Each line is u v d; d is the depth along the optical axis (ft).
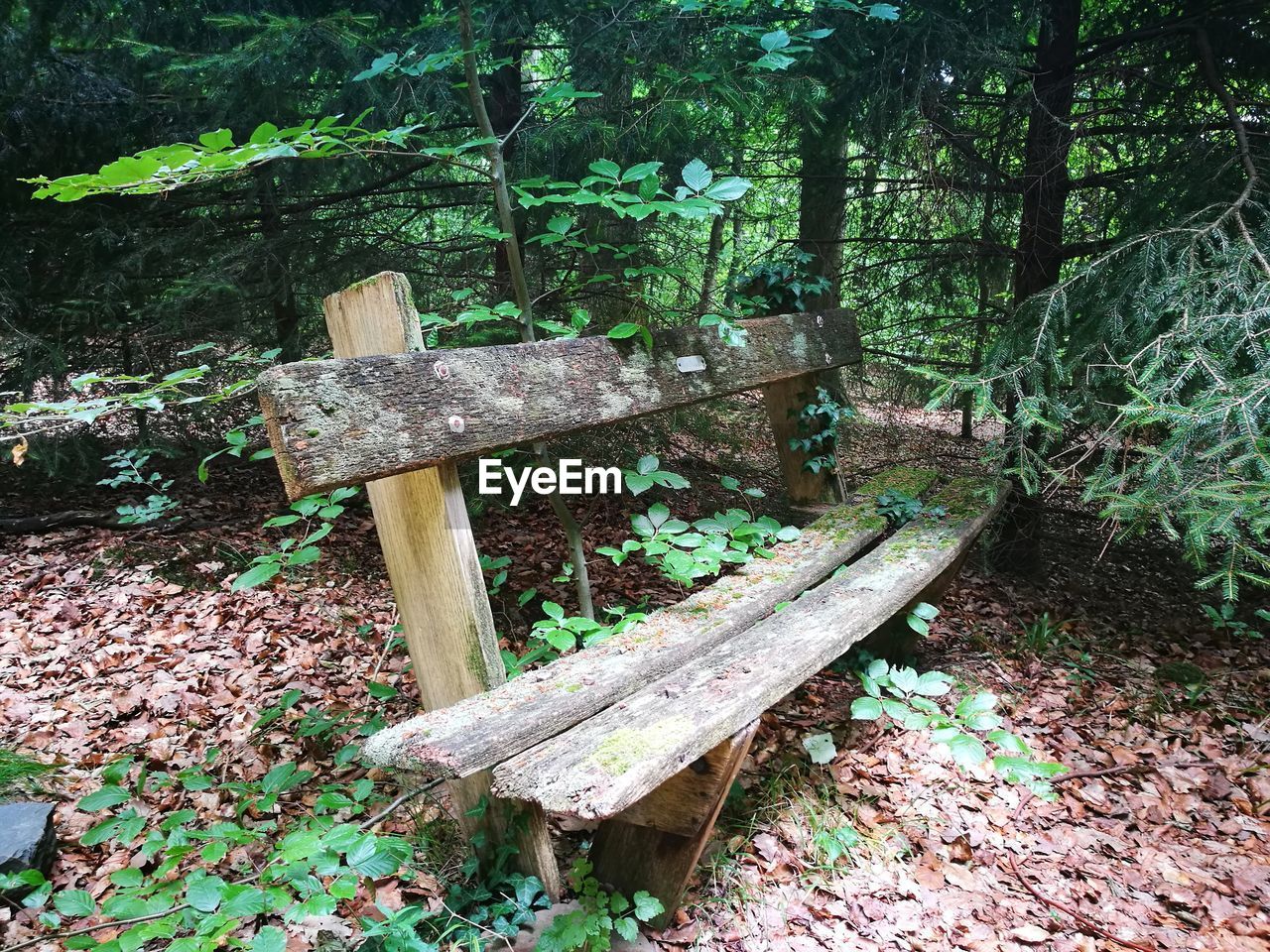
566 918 6.18
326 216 15.98
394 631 10.28
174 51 13.61
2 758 8.02
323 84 14.71
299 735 8.91
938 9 14.33
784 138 16.71
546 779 5.37
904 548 10.64
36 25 14.10
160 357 16.75
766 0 12.17
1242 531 7.80
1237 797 9.59
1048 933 7.25
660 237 15.76
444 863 7.18
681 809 6.32
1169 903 7.82
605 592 13.33
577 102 13.26
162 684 10.15
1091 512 17.69
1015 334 12.35
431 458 6.26
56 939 5.64
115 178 5.57
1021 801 9.09
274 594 12.69
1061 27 14.74
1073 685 12.08
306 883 5.11
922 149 15.05
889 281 17.75
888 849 8.06
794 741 9.66
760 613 8.75
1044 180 15.20
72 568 13.24
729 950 6.65
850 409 14.21
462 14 8.34
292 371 5.43
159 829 6.22
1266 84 14.44
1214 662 13.37
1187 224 11.51
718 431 17.75
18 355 14.90
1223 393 8.53
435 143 14.19
